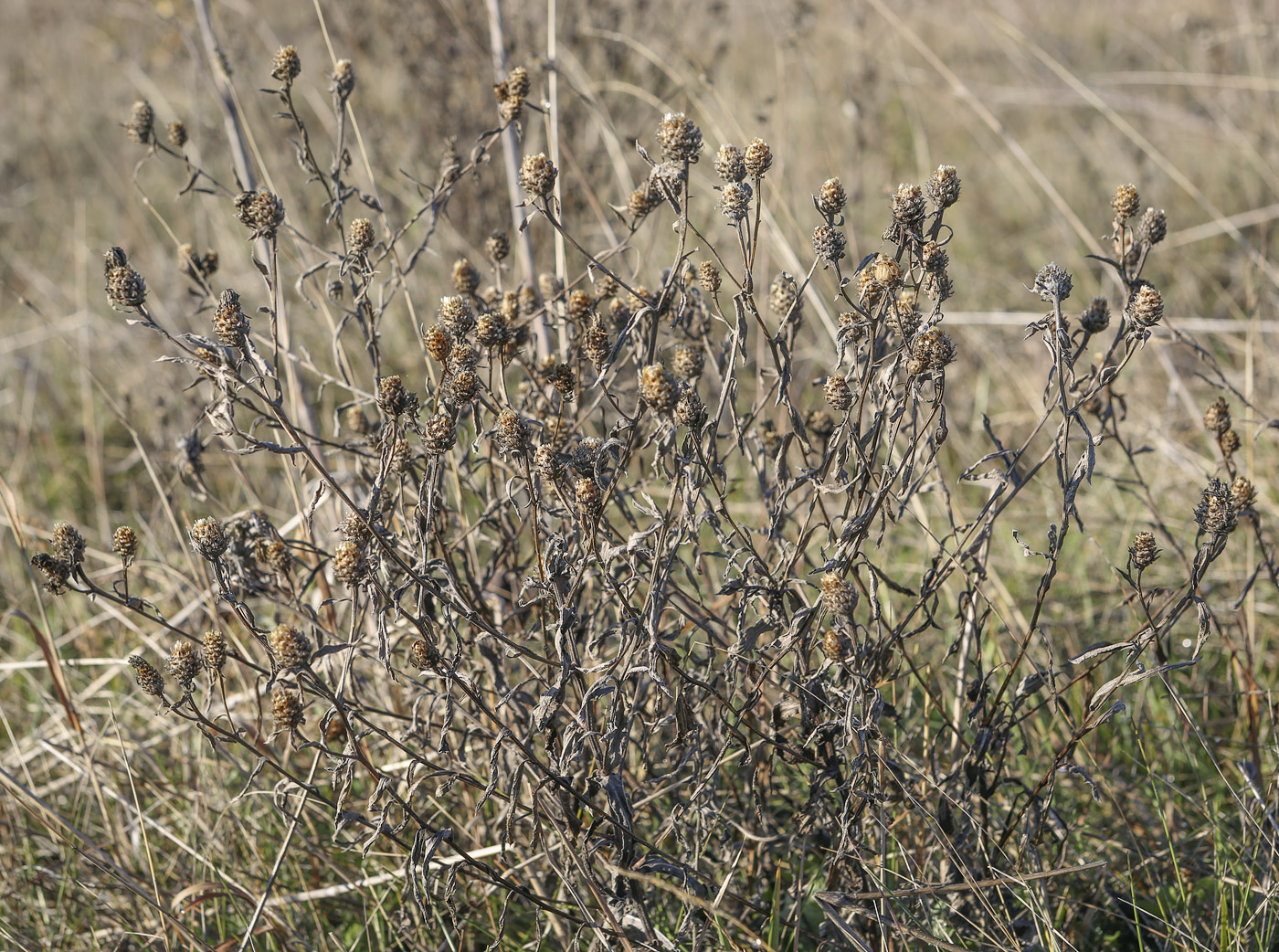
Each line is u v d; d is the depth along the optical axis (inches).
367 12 342.3
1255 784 159.2
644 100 318.0
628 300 149.2
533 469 132.6
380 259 149.3
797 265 207.5
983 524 139.9
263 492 257.1
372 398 141.4
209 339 111.6
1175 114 401.7
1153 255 364.5
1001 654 167.3
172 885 163.6
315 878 162.6
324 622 168.6
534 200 120.6
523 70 149.3
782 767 163.0
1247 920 141.3
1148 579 216.8
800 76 398.9
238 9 369.7
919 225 119.1
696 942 131.9
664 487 177.3
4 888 161.6
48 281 378.9
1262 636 199.9
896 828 151.3
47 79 502.6
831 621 158.6
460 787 159.6
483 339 125.0
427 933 147.9
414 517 138.4
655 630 117.3
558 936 141.6
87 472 294.8
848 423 124.0
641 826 157.1
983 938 137.9
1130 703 185.8
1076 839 159.3
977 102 243.4
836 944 139.1
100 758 182.7
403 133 330.0
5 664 185.0
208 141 328.8
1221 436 151.3
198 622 205.0
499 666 145.6
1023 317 289.1
